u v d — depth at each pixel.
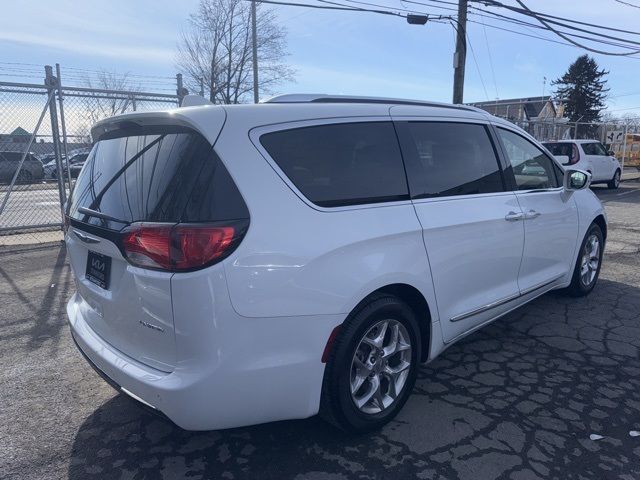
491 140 4.02
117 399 3.48
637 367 3.87
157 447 2.95
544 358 4.02
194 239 2.34
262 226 2.47
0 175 8.95
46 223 8.78
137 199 2.61
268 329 2.49
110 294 2.74
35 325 4.77
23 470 2.74
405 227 3.05
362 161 3.03
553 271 4.74
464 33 15.63
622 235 9.31
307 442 2.98
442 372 3.80
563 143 17.52
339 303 2.68
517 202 4.08
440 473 2.69
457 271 3.46
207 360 2.38
